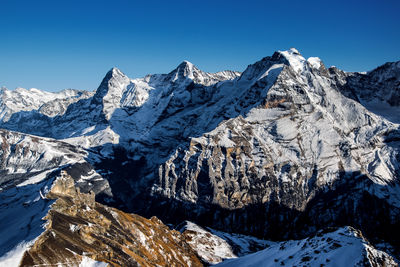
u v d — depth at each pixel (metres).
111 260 108.06
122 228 143.50
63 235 103.44
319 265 131.50
